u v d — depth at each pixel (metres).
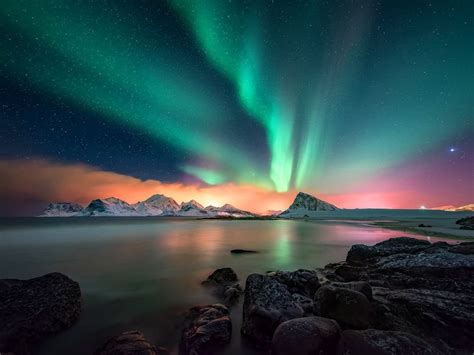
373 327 5.88
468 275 8.19
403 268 9.37
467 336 5.55
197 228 51.72
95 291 10.41
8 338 5.70
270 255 18.27
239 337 6.27
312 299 7.97
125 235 35.56
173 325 7.30
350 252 12.77
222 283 10.90
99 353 5.36
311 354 4.57
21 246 23.92
